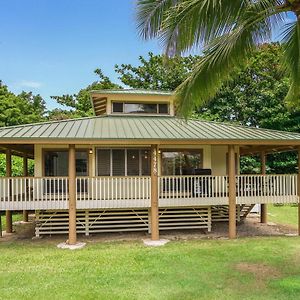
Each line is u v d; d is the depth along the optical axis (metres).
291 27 9.70
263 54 29.22
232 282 8.09
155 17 8.69
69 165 12.83
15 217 20.77
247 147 17.06
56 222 14.83
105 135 12.88
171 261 10.10
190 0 8.01
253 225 16.97
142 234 14.77
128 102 17.58
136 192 13.46
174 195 13.96
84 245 12.66
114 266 9.68
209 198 13.82
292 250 11.23
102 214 14.74
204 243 12.66
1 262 10.28
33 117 31.94
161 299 7.11
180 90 10.00
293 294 7.22
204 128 15.17
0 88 33.59
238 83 29.16
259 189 14.09
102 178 13.27
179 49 8.31
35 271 9.28
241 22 8.43
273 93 26.94
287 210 22.41
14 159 24.02
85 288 7.86
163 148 15.57
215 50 8.70
